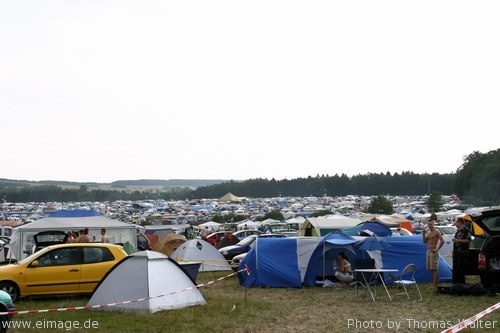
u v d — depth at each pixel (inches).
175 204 7637.8
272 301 601.6
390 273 641.0
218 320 482.3
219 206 6328.7
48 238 975.0
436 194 3978.8
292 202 7209.6
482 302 558.3
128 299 528.4
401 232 1307.8
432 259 645.3
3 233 1886.1
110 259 628.7
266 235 1140.5
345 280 703.1
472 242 649.6
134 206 7052.2
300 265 727.1
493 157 4613.7
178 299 542.3
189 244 991.0
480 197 4468.5
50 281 598.2
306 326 466.0
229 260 1035.3
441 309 529.7
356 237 751.7
